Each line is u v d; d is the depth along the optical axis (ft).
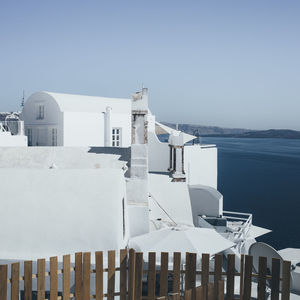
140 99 52.29
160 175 64.80
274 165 471.62
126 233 45.34
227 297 28.96
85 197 38.81
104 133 95.96
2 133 80.64
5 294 27.35
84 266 28.91
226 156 620.49
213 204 73.31
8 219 37.50
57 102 90.84
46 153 63.77
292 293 44.11
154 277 29.09
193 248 39.86
